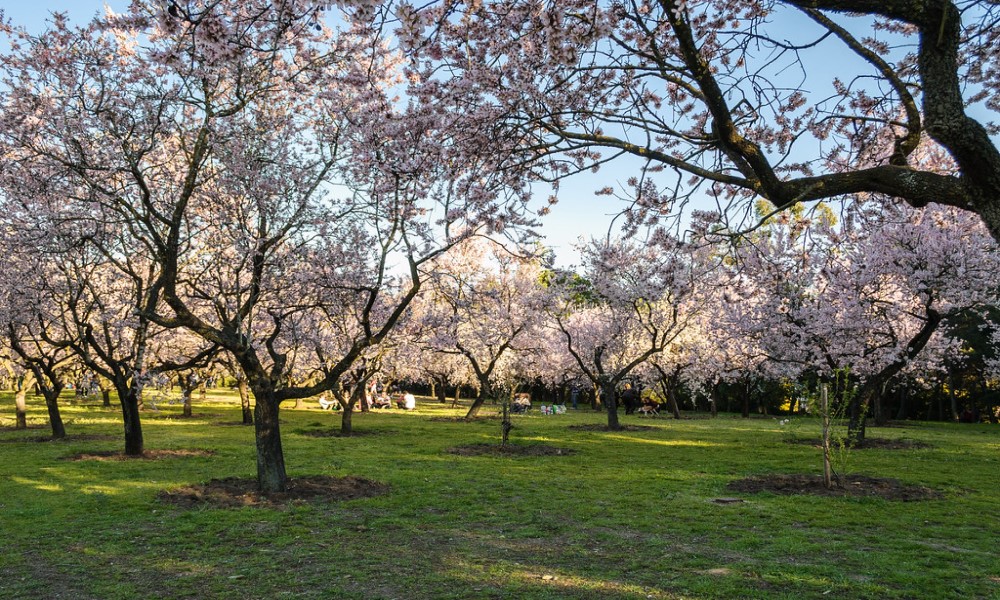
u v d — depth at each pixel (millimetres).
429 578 6875
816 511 10094
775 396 38938
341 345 20625
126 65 10820
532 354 32562
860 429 20047
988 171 3592
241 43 5188
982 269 17016
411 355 29406
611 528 9180
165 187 12898
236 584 6715
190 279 13578
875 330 19922
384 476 13625
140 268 16344
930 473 14016
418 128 6754
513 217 7918
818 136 7406
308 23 5086
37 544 8320
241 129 11688
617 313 28047
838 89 7438
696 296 11555
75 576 7023
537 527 9227
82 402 42406
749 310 20672
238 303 11594
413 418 31875
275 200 11961
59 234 11969
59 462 15492
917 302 21641
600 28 4805
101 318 16719
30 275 15344
